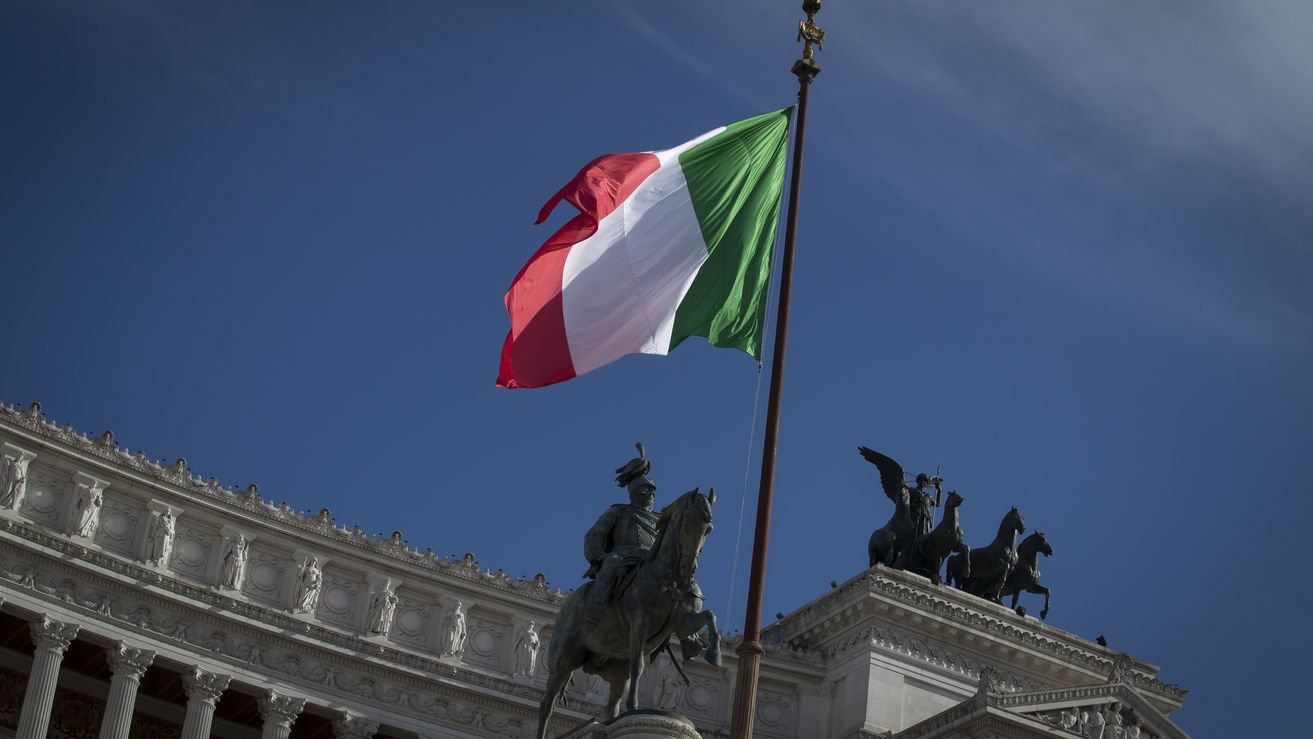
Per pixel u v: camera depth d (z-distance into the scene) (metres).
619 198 46.84
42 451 75.94
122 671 75.00
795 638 95.25
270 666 78.94
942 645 92.56
